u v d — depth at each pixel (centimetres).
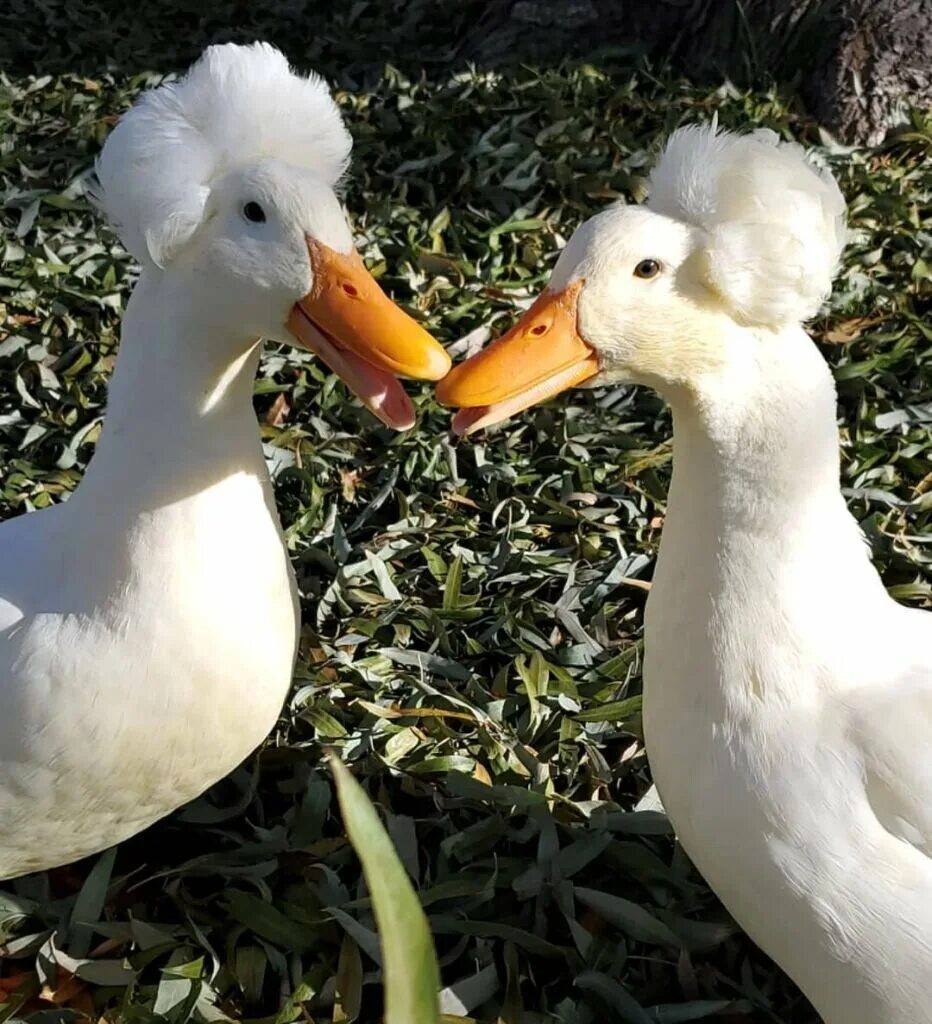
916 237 141
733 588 70
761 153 66
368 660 98
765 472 68
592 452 118
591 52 184
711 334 67
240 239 68
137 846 88
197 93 68
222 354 70
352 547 108
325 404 121
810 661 70
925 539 106
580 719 93
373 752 91
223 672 75
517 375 67
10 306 134
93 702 73
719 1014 78
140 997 79
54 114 175
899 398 122
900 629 74
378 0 209
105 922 82
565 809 88
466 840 85
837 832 68
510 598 103
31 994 79
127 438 72
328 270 68
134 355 71
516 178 154
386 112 171
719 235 65
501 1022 76
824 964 69
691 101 170
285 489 114
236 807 88
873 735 69
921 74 165
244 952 81
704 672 71
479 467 115
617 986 77
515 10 188
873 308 133
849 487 111
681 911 82
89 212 149
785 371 67
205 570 73
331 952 81
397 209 150
